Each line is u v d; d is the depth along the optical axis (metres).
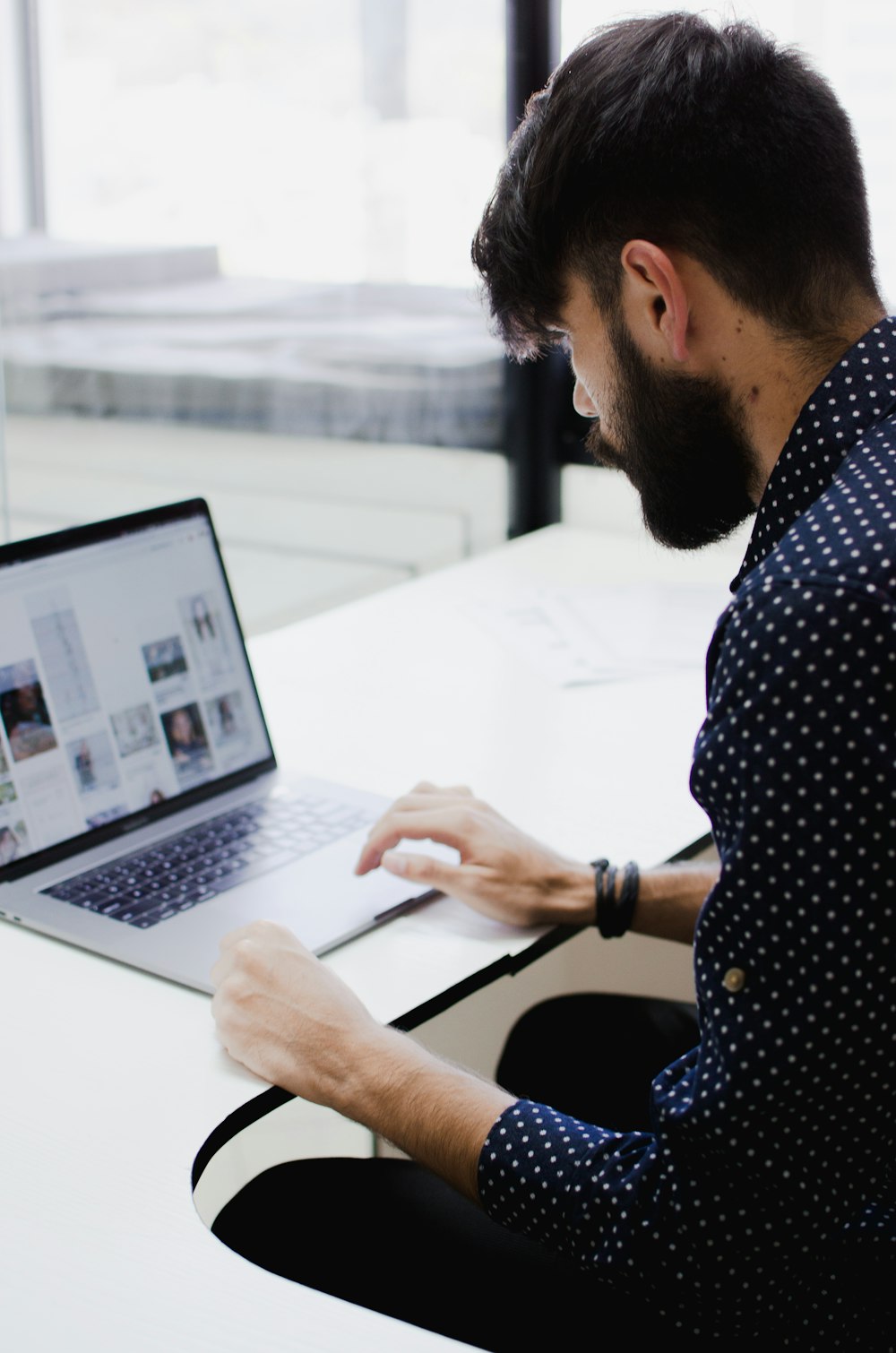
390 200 2.21
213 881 1.14
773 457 0.83
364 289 2.21
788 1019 0.70
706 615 1.84
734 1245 0.74
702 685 1.61
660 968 2.00
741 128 0.77
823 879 0.69
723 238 0.78
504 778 1.37
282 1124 1.76
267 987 0.94
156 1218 0.77
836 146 0.79
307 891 1.12
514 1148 0.83
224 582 1.33
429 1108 0.87
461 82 2.26
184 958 1.02
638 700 1.57
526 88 2.35
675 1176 0.75
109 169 1.81
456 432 2.42
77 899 1.11
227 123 1.95
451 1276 0.98
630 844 1.23
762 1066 0.71
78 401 1.83
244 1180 1.72
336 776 1.37
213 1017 0.95
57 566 1.19
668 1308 0.77
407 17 2.15
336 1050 0.90
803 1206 0.73
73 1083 0.89
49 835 1.16
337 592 2.30
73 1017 0.97
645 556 2.13
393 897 1.12
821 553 0.71
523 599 1.92
